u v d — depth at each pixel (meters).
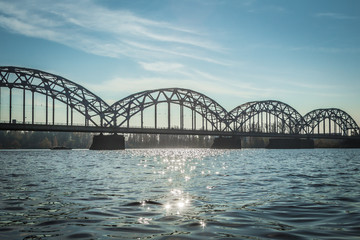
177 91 168.62
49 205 17.80
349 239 11.33
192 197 20.59
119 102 156.25
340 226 13.10
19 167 50.53
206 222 13.92
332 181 29.98
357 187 25.44
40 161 70.44
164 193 22.34
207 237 11.69
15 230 12.64
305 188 24.92
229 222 13.91
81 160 75.25
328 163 62.78
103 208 17.00
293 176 35.12
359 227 12.90
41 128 132.50
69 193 22.28
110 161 71.00
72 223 13.77
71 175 36.50
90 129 146.00
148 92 161.88
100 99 147.88
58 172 40.78
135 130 158.38
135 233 12.26
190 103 175.00
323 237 11.59
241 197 20.56
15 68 125.06
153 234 12.12
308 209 16.62
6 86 124.12
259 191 23.28
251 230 12.58
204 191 23.33
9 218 14.66
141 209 16.75
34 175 36.38
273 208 16.95
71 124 140.25
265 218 14.66
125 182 29.33
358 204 18.00
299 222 13.84
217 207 17.27
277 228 12.86
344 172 40.69
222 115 190.75
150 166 53.88
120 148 173.25
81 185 26.92
